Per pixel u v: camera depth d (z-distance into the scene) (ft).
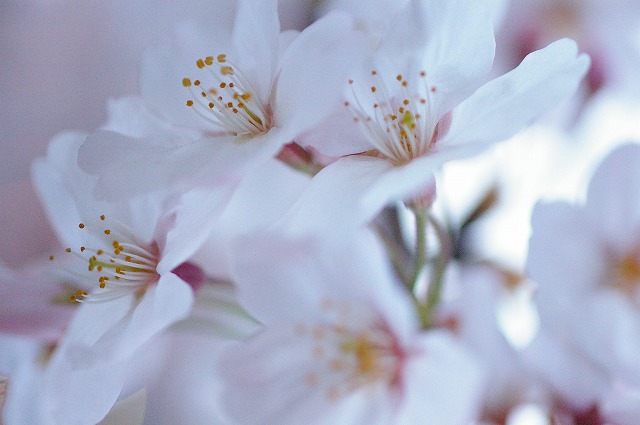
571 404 0.50
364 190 0.50
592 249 0.54
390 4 0.59
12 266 0.77
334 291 0.53
